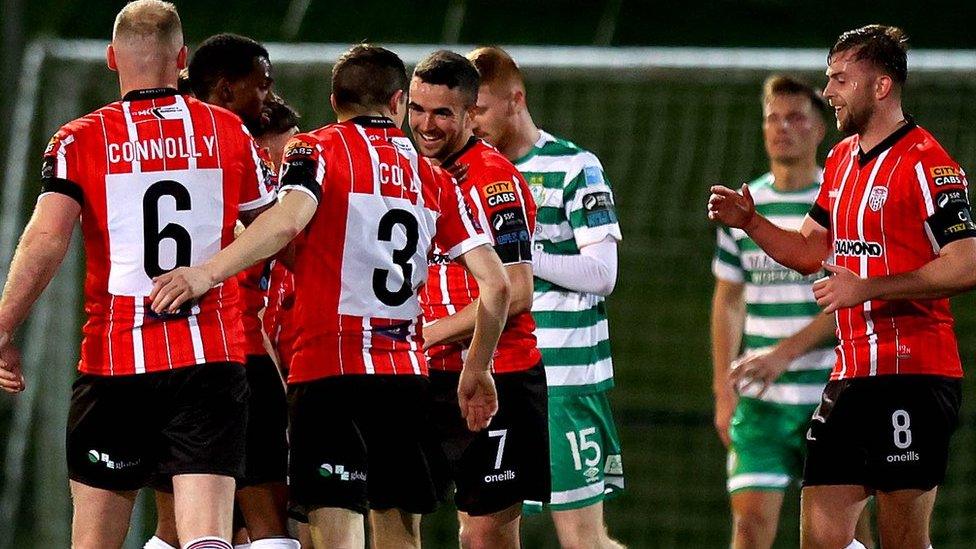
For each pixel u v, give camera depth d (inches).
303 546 770.2
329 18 2397.9
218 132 595.2
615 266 766.5
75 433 586.9
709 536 1473.9
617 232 770.8
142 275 578.6
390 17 2406.5
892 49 663.1
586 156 775.7
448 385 696.4
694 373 1830.7
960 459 1614.2
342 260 599.5
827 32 2364.7
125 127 582.6
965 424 1685.5
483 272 620.1
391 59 625.0
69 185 572.7
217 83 687.1
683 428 1705.2
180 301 553.6
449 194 625.9
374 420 605.6
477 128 759.1
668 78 1073.5
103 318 582.6
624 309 1937.7
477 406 633.6
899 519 671.8
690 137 2090.3
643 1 2448.3
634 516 1518.2
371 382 602.9
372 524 644.1
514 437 690.8
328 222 598.2
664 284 1969.7
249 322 664.4
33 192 1863.9
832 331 786.2
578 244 765.9
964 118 1694.1
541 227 768.3
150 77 591.8
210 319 588.7
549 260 753.0
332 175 596.7
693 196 2017.7
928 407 659.4
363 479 603.5
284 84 1770.4
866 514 832.9
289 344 667.4
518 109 766.5
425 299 706.2
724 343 922.7
